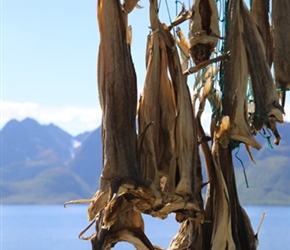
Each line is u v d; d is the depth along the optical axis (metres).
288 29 7.67
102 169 6.53
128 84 6.64
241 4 7.38
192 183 6.86
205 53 7.13
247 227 7.34
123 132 6.55
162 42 7.04
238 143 7.33
